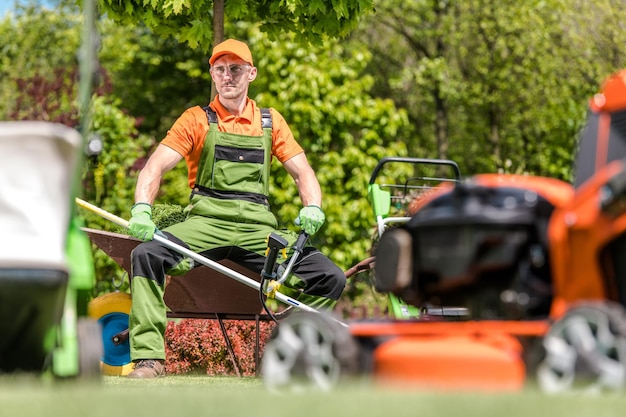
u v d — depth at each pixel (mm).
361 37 48781
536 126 46656
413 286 7305
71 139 7000
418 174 48312
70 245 7668
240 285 14453
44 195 6977
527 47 45938
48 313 7078
